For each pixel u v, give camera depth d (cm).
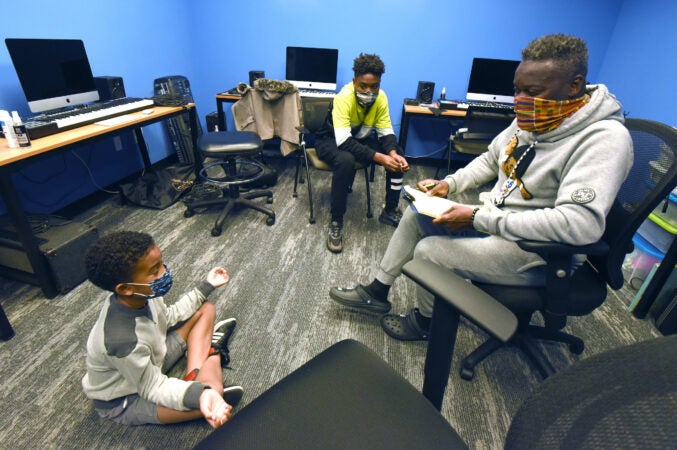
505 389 129
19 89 205
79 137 169
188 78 353
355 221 247
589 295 106
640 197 97
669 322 155
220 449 60
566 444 41
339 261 202
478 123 268
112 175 279
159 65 312
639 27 270
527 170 109
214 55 354
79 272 173
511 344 147
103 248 93
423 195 132
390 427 63
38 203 224
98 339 96
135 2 277
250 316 159
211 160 334
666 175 89
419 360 140
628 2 287
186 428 111
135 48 283
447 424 64
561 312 104
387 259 144
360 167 221
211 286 138
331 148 219
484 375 134
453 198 293
